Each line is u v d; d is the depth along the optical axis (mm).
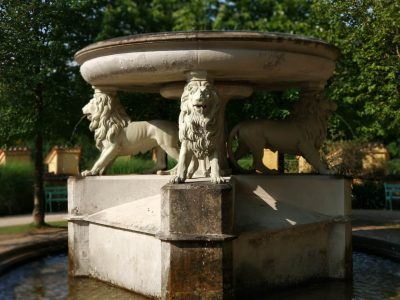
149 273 4402
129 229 4547
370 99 9828
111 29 11320
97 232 5168
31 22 8555
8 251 6191
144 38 4281
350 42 9328
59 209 14188
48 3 8867
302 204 5160
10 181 13484
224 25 14695
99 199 5320
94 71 4957
